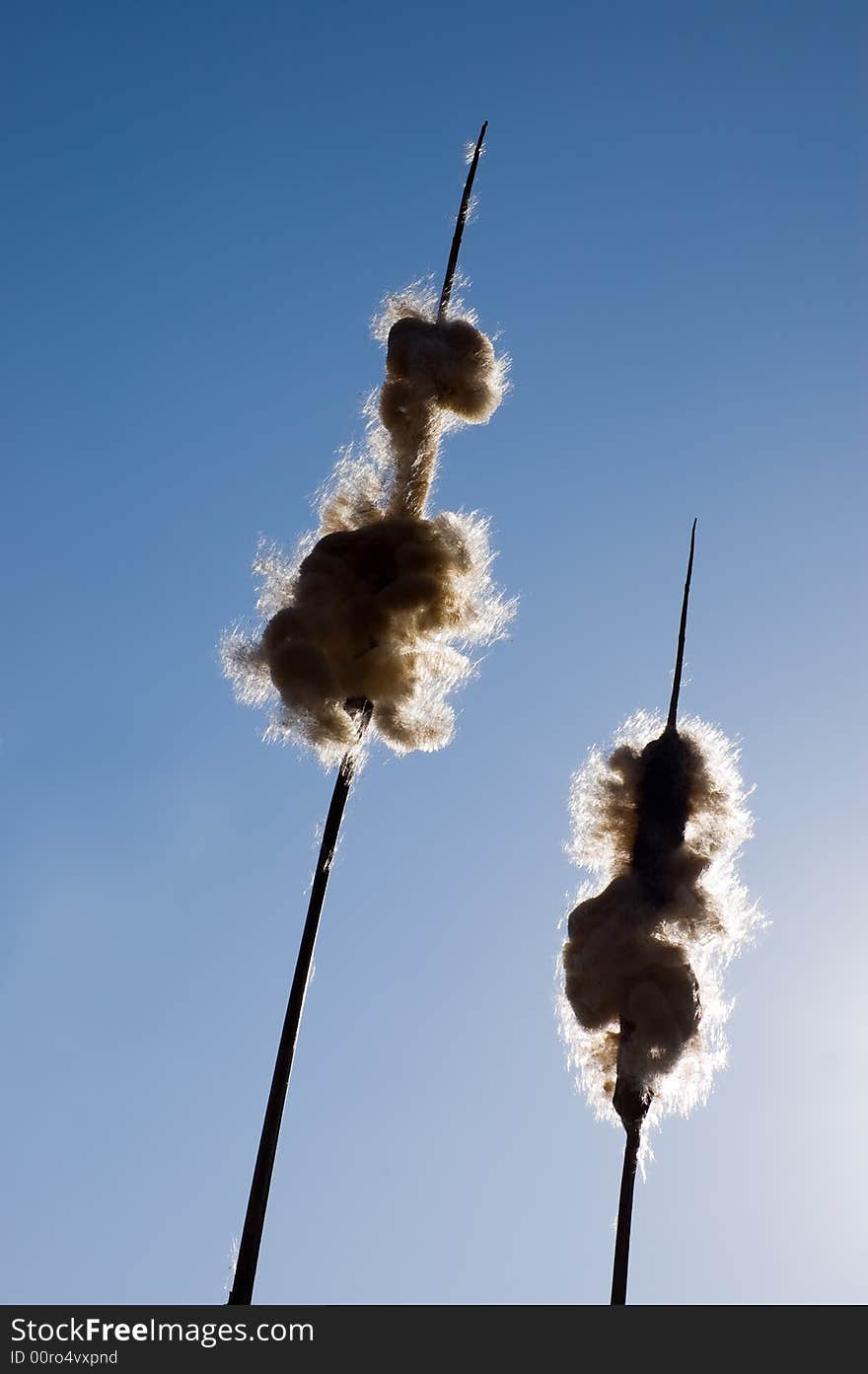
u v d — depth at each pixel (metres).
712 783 14.39
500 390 14.19
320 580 13.02
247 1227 11.08
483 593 13.33
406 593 12.90
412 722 12.92
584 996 13.55
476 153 15.30
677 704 14.71
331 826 12.36
